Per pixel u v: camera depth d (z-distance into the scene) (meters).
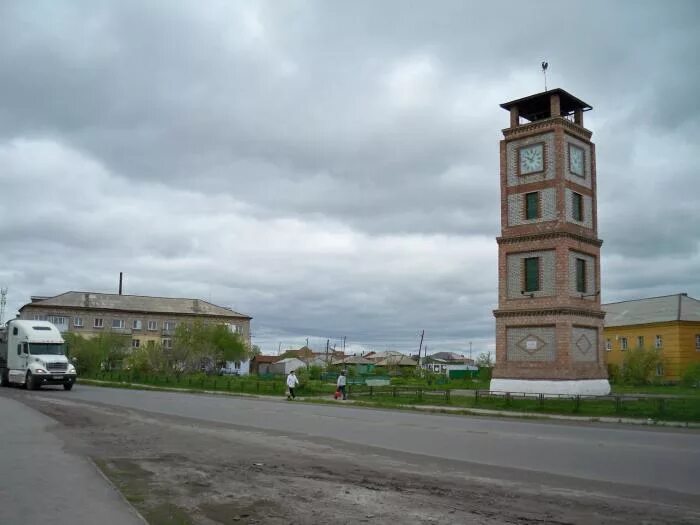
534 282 36.00
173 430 18.98
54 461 12.74
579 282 36.16
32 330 42.06
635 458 13.46
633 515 8.42
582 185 37.34
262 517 8.38
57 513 8.37
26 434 17.30
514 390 35.41
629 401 28.52
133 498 9.48
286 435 17.91
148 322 95.50
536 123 36.84
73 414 23.91
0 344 46.28
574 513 8.53
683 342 58.97
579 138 37.59
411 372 75.44
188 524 8.02
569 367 33.75
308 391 42.53
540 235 35.62
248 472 11.81
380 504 9.10
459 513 8.55
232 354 75.75
